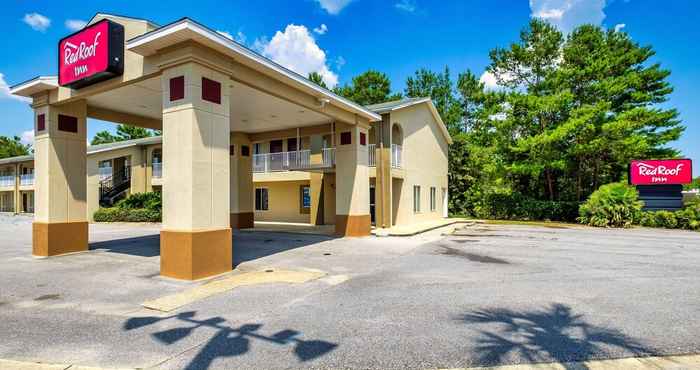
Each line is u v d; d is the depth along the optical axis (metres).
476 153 26.94
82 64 9.15
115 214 22.73
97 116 12.12
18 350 4.11
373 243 12.94
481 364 3.70
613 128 20.34
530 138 22.06
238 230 17.39
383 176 17.61
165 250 7.61
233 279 7.36
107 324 4.89
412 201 20.80
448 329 4.62
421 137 22.39
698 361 3.76
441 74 38.94
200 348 4.11
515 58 25.61
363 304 5.68
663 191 20.11
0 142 54.34
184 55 7.42
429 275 7.76
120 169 30.11
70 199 10.78
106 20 8.59
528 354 3.92
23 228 19.61
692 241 13.55
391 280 7.30
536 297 6.07
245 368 3.64
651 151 24.55
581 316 5.11
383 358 3.83
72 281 7.28
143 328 4.74
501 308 5.47
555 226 20.09
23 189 31.98
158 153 27.84
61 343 4.29
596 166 24.05
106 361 3.83
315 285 6.89
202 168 7.52
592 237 14.93
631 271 8.17
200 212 7.45
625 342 4.23
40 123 10.66
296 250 11.20
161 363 3.77
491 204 25.81
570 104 23.50
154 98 10.88
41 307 5.66
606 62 22.52
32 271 8.27
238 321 4.95
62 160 10.67
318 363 3.73
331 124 16.22
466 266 8.77
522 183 26.66
